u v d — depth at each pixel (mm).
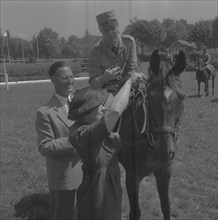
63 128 3311
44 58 33719
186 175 6324
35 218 4699
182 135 9070
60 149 3168
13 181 5938
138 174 3727
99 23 3668
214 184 5977
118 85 3738
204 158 7348
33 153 7656
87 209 2441
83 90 2555
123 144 3672
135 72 3752
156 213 4898
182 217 4828
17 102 16344
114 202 2461
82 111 2445
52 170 3391
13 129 10242
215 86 21547
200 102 15039
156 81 3359
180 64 3381
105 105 2562
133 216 3686
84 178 2484
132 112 3619
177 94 3250
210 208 5125
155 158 3377
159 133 3213
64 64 3408
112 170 2484
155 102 3254
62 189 3371
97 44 3879
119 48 3781
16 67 32938
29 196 5285
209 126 10242
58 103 3389
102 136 2322
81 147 2379
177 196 5453
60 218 3492
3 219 4656
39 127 3307
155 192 5598
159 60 3406
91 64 3951
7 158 7246
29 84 26859
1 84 27062
